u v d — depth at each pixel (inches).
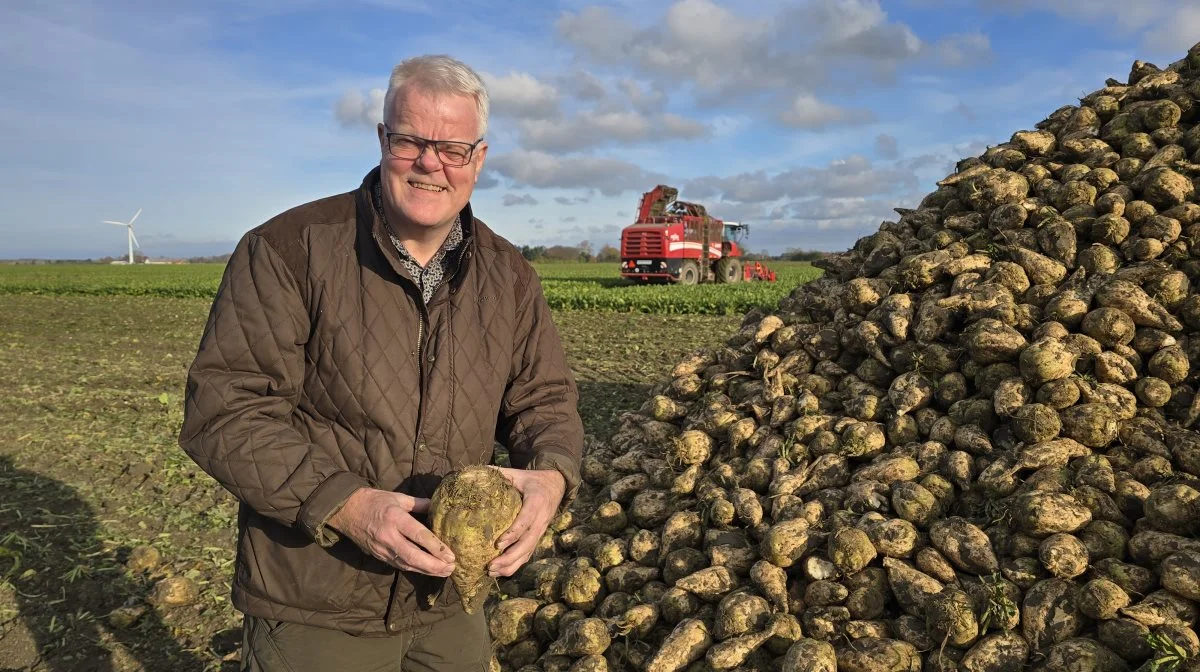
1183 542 129.4
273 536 92.4
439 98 87.4
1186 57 219.1
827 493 172.7
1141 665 122.1
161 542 234.1
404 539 85.0
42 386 465.4
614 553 177.0
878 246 234.2
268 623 95.1
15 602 195.9
